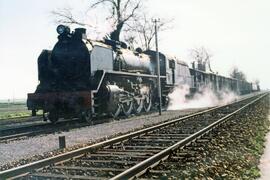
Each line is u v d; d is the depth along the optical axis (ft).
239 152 29.50
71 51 61.62
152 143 35.27
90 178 21.50
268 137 41.88
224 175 21.99
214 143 34.17
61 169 24.30
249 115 66.39
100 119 66.08
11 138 42.29
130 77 76.23
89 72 60.64
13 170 22.25
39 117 85.25
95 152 30.53
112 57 68.59
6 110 142.41
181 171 22.50
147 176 21.99
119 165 25.36
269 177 22.84
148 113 79.61
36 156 30.07
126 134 39.09
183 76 112.47
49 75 62.13
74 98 56.24
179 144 31.17
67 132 46.32
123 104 70.23
